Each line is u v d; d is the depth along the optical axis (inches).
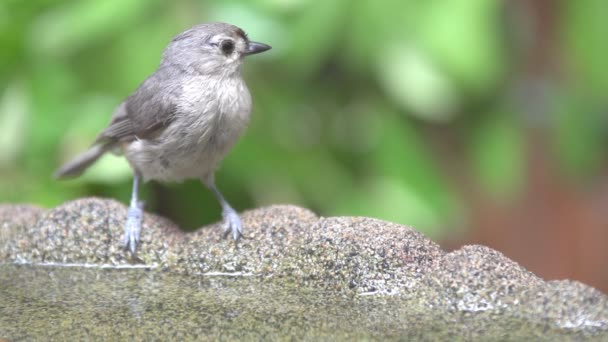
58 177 404.2
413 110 435.2
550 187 532.7
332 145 448.8
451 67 407.8
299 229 304.0
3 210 336.5
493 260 270.7
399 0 406.0
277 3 403.5
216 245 309.4
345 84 448.1
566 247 547.8
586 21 449.7
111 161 422.9
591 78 455.8
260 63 425.7
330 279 287.1
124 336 251.8
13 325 262.2
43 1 417.4
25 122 422.3
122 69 417.4
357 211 430.6
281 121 431.2
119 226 321.1
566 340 238.4
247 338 246.8
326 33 408.5
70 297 287.9
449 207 438.9
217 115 358.6
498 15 470.9
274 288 291.7
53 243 321.1
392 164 434.9
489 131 458.9
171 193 443.2
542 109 493.0
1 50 419.2
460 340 240.7
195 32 363.3
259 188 430.6
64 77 422.9
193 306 276.1
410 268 279.1
